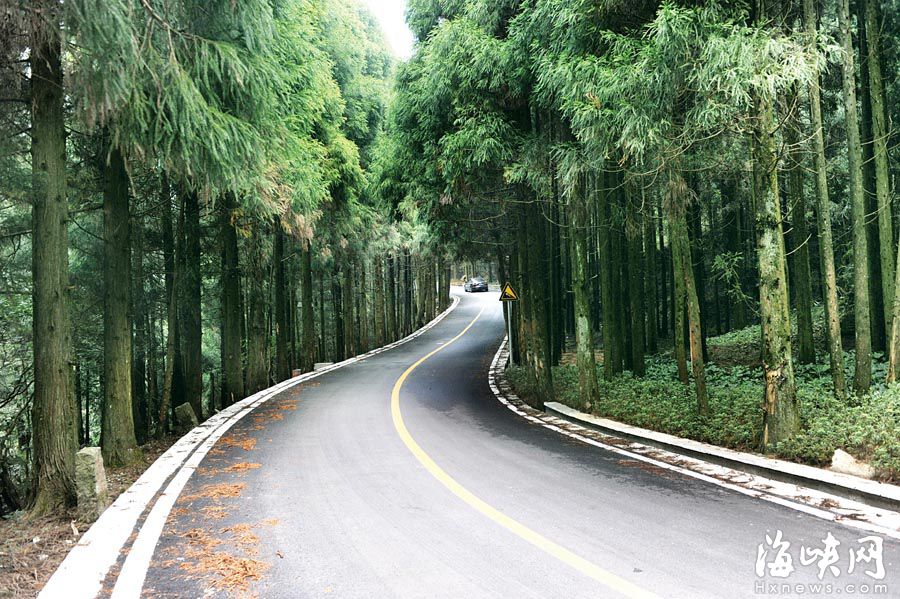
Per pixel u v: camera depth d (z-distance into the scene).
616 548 4.87
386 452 8.98
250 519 5.89
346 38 22.81
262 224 17.12
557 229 23.09
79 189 12.06
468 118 12.75
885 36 12.21
